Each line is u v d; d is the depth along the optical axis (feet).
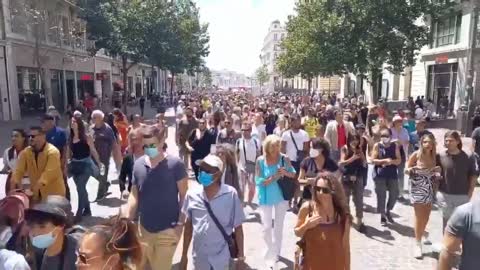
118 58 168.76
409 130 38.04
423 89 112.06
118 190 33.01
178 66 144.97
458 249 9.57
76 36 123.85
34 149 18.35
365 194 33.01
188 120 37.11
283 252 21.38
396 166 25.14
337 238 12.07
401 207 29.30
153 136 13.71
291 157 28.45
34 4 93.20
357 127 29.66
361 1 74.38
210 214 12.83
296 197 27.55
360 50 76.84
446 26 100.63
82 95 132.87
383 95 136.98
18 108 90.94
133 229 8.40
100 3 101.65
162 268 13.93
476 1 74.08
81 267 7.78
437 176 18.74
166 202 13.84
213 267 12.74
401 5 74.38
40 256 10.30
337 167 20.22
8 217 10.57
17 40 89.45
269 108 58.75
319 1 81.87
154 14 102.78
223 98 127.65
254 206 28.99
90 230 8.09
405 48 78.54
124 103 113.91
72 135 25.03
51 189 18.35
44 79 92.79
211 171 12.69
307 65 129.49
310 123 39.60
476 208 9.27
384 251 21.36
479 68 89.66
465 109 69.31
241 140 28.43
